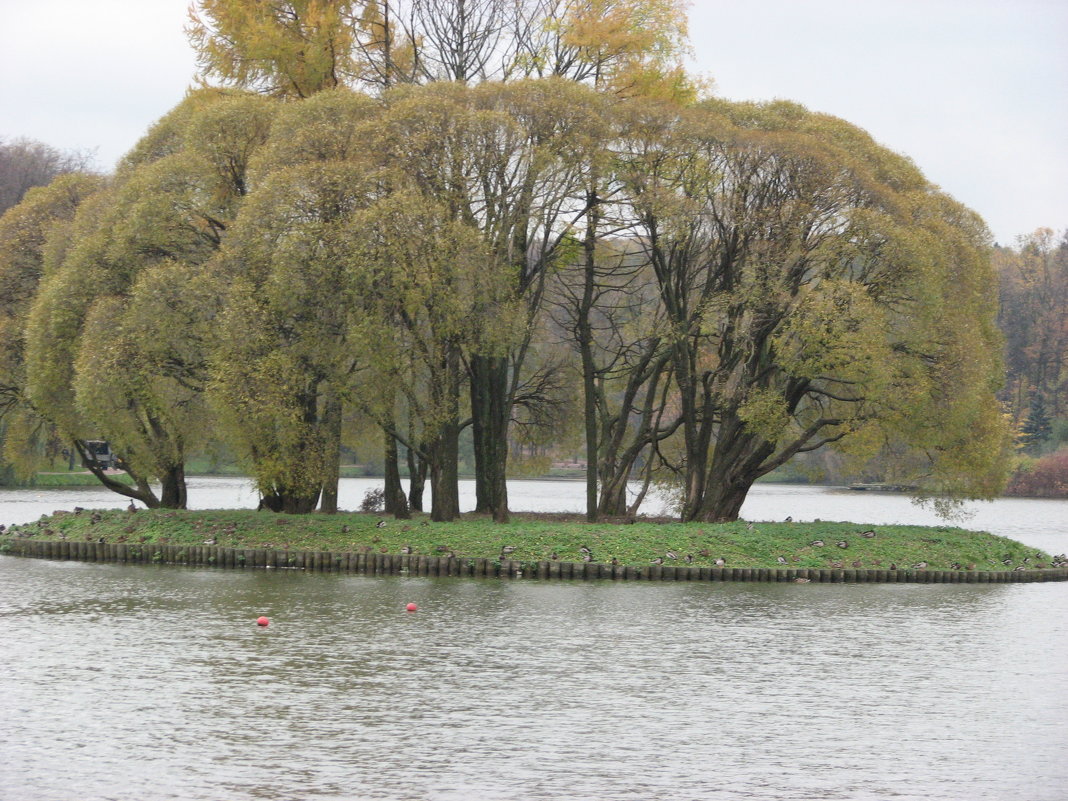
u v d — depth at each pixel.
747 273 69.50
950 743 34.34
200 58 81.88
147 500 81.56
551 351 87.75
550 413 88.00
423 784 30.11
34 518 102.81
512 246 73.19
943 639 49.78
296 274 65.56
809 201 70.81
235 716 35.91
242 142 74.25
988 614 56.66
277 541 70.25
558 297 96.00
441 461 76.62
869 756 33.03
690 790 30.09
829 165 69.94
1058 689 40.81
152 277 67.75
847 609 57.34
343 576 65.44
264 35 78.56
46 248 79.00
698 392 87.56
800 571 67.12
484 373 81.44
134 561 71.31
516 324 69.50
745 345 73.19
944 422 71.31
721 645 47.53
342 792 29.47
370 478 194.38
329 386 69.81
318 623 50.75
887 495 183.25
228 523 73.38
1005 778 31.36
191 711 36.38
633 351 87.75
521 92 70.56
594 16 79.94
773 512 133.75
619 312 93.81
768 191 72.44
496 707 37.28
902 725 36.12
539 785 30.19
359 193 67.44
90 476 154.50
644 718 36.31
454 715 36.31
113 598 57.06
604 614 54.09
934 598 61.97
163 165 71.75
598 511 84.06
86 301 72.75
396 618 52.16
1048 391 199.88
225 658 43.59
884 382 67.00
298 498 78.25
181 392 73.69
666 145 71.06
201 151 73.44
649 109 71.75
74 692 38.50
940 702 38.91
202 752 32.44
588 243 76.31
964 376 70.88
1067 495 175.00
